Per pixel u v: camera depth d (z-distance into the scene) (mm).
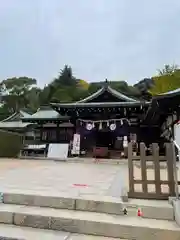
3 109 43219
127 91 36219
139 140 16312
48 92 42406
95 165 10344
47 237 2738
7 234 2799
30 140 18578
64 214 3150
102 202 3322
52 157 14352
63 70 47531
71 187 4543
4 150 13781
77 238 2738
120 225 2801
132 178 3666
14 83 44938
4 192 3795
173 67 29938
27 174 6691
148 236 2699
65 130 17812
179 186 4160
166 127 14297
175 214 2969
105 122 16500
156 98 10438
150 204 3227
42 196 3582
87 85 44406
